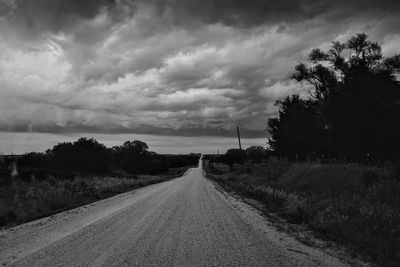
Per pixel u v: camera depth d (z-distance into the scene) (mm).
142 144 105188
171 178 65062
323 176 22500
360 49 34719
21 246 8977
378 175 18031
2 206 16656
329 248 8414
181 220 12922
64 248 8547
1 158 45719
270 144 46125
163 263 7105
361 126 25344
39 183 29109
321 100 37000
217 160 175875
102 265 6980
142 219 13352
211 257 7543
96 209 17594
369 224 10508
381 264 6957
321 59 37781
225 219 13062
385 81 25453
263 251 8062
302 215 12906
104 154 68312
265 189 24172
